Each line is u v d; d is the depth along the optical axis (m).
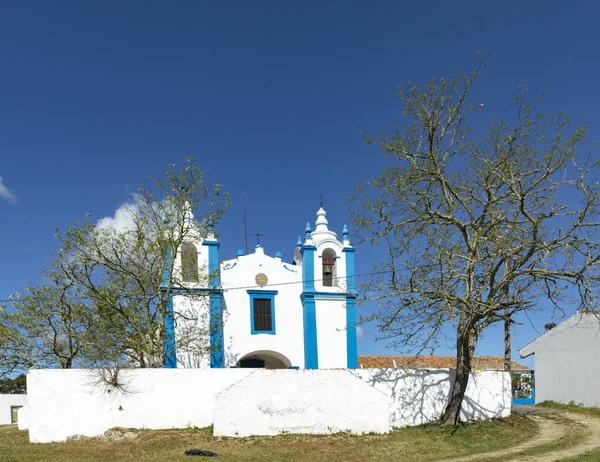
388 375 21.23
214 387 19.97
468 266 19.19
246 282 29.39
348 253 31.02
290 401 19.27
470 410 22.09
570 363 28.14
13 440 19.23
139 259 23.53
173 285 26.86
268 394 19.14
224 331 28.31
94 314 23.28
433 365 40.09
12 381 44.03
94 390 19.12
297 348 29.41
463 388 20.89
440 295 20.05
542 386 29.55
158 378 19.62
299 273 30.47
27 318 23.09
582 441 18.91
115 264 23.06
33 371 18.81
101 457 16.28
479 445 18.52
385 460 16.52
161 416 19.42
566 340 28.52
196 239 27.14
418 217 20.03
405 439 18.88
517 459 15.93
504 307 19.09
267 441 18.14
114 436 18.33
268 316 29.42
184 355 26.61
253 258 29.91
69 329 23.42
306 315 29.33
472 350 21.30
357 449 17.55
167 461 15.66
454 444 18.45
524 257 18.31
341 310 29.97
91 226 22.98
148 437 18.25
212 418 19.77
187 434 18.58
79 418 18.86
